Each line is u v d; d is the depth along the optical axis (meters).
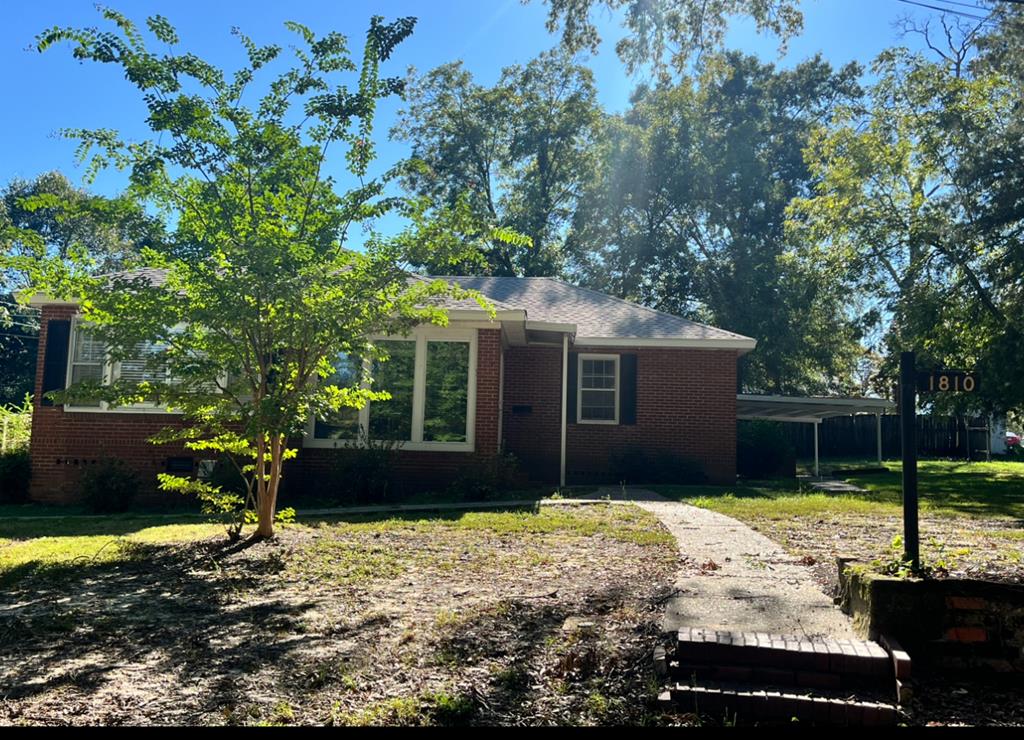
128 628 5.73
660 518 10.31
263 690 4.53
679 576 6.49
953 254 19.75
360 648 5.19
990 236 18.91
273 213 8.45
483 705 4.27
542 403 17.78
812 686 4.38
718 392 17.66
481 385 14.49
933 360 19.53
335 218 8.47
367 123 8.65
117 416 14.19
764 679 4.43
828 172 25.16
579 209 34.94
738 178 33.19
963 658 4.56
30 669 4.89
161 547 8.68
